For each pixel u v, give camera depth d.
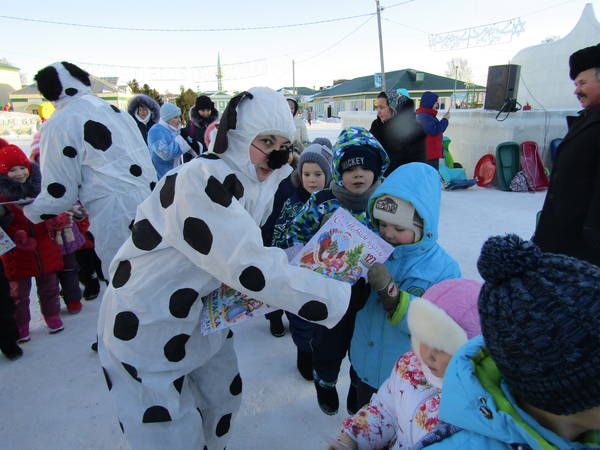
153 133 4.94
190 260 1.33
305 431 2.23
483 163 7.91
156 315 1.37
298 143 4.13
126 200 2.62
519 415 0.72
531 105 10.56
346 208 2.00
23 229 2.96
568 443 0.71
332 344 2.07
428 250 1.69
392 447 1.34
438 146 5.68
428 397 1.19
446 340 1.05
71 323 3.40
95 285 3.86
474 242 4.91
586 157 2.53
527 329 0.62
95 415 2.38
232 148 1.38
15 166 2.92
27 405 2.46
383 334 1.72
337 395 2.30
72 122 2.46
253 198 1.47
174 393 1.45
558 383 0.62
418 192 1.60
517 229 5.33
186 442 1.47
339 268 1.47
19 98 39.16
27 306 3.11
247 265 1.25
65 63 2.60
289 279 1.28
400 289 1.64
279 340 3.10
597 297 0.60
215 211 1.24
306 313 1.32
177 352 1.44
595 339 0.59
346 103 38.25
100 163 2.54
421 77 34.91
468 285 1.25
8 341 2.85
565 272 0.64
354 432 1.34
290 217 2.73
